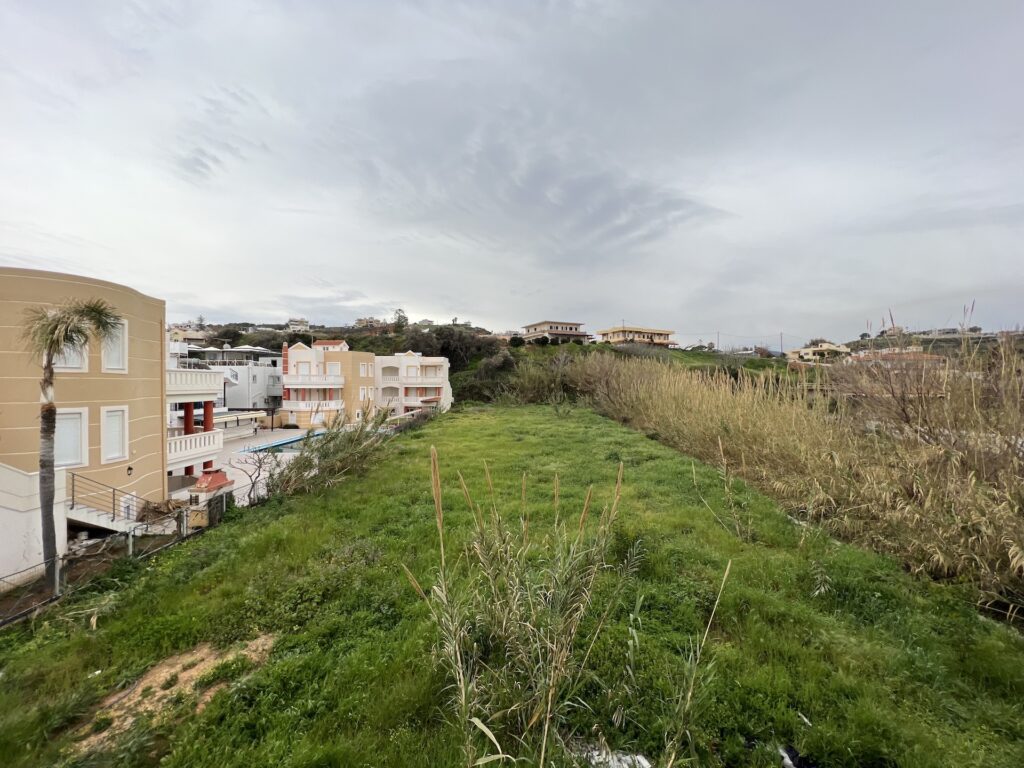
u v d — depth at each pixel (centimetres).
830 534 594
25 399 854
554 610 278
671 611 400
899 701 292
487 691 277
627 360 2197
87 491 920
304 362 3447
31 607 508
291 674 336
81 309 609
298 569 531
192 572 544
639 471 904
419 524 639
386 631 395
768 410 879
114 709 323
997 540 432
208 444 1526
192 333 6288
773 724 275
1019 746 253
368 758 258
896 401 624
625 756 258
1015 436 498
